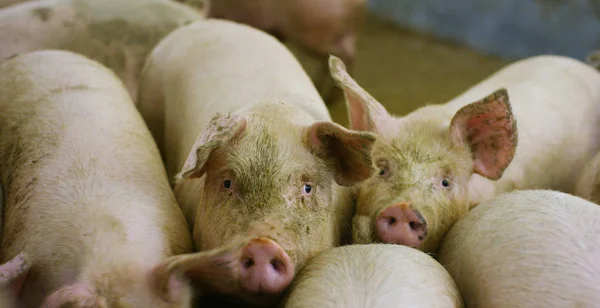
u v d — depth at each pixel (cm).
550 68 316
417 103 438
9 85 271
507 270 222
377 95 447
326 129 230
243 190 227
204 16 378
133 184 243
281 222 224
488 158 262
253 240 218
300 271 226
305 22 398
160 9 344
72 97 262
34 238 231
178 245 237
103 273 222
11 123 261
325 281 218
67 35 333
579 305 213
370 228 248
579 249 219
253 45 287
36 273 227
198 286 224
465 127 261
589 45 520
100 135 252
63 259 226
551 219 226
